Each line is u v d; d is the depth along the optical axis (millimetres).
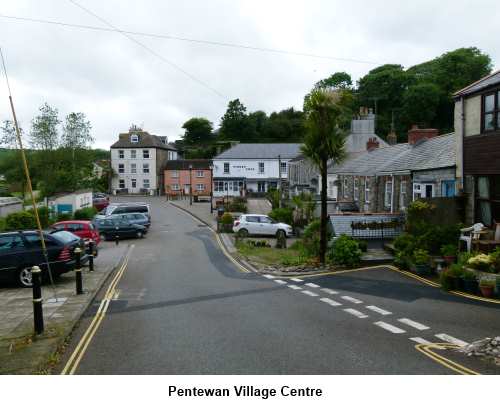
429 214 17766
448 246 15758
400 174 23891
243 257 21500
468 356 7484
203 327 9438
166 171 74062
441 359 7344
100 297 12984
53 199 41188
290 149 69875
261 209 48531
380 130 67188
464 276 12828
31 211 31250
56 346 8219
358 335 8758
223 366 7059
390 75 73375
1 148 45094
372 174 26906
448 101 65875
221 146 93312
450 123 66125
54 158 44875
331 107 16688
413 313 10578
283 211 35250
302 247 22125
